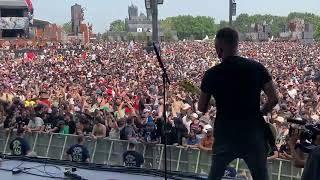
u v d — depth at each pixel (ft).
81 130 35.01
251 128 9.65
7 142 36.83
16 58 150.61
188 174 12.57
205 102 9.99
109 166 13.33
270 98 9.71
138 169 13.02
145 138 30.66
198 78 73.56
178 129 30.58
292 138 9.59
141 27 332.60
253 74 9.57
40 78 80.64
